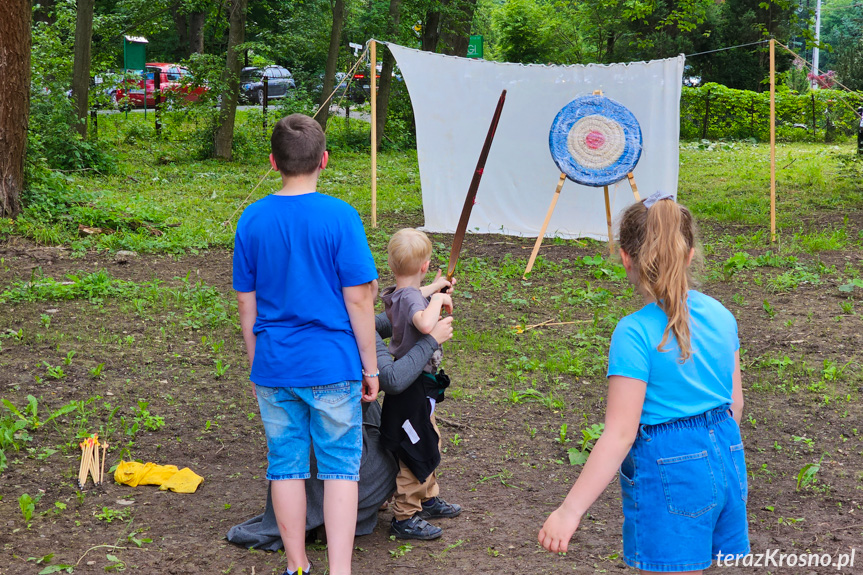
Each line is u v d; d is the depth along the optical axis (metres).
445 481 4.30
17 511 3.70
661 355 2.23
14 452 4.32
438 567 3.38
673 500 2.22
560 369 6.10
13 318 6.68
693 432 2.24
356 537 3.64
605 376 6.04
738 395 2.48
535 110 11.48
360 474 3.51
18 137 9.89
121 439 4.60
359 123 23.61
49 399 5.07
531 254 9.83
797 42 33.09
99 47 19.70
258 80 27.75
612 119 9.30
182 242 9.77
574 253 10.36
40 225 9.70
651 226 2.28
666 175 11.12
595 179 9.24
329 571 3.22
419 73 11.32
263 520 3.54
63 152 14.47
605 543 3.65
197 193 13.58
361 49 21.30
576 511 2.21
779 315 7.54
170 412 5.04
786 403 5.51
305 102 19.55
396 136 22.70
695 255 2.37
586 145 9.30
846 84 32.66
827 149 23.42
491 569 3.38
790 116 27.72
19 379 5.36
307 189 3.01
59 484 4.01
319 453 3.01
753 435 4.99
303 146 2.97
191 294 7.64
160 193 13.31
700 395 2.26
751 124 27.52
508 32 36.00
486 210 11.85
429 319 3.34
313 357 2.91
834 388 5.77
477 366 6.18
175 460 4.41
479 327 7.19
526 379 5.93
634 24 29.80
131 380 5.52
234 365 5.96
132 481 4.05
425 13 22.52
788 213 12.73
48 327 6.50
